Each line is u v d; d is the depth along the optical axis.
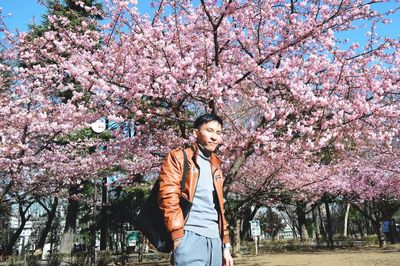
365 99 5.97
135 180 11.83
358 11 6.53
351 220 43.34
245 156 6.43
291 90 5.63
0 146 8.59
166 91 5.61
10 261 14.41
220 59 6.52
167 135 7.55
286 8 6.97
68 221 17.88
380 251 17.05
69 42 7.14
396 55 6.65
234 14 6.23
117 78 6.06
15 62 10.79
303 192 16.34
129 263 18.08
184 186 1.98
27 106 9.28
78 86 6.91
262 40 7.04
